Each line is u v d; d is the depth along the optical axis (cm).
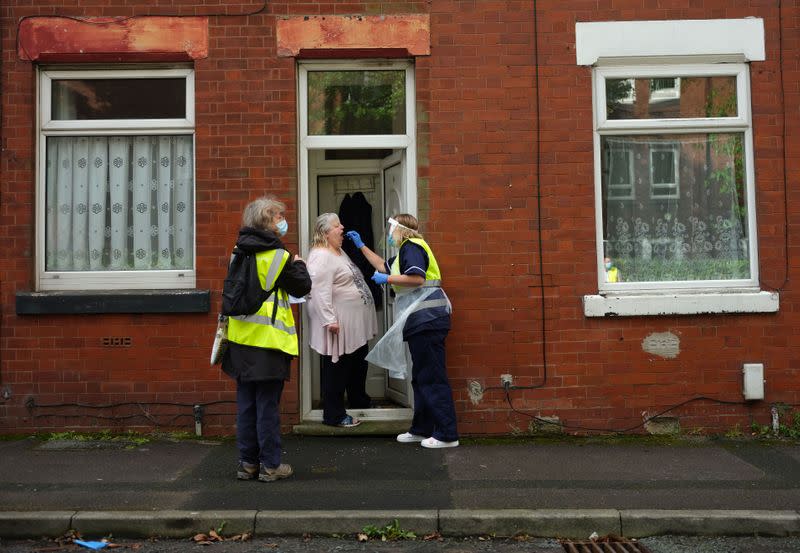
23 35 701
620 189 726
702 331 701
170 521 495
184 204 725
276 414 570
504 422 698
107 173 729
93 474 582
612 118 723
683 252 727
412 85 724
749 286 716
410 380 724
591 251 703
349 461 619
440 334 655
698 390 700
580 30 707
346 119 727
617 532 496
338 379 696
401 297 662
